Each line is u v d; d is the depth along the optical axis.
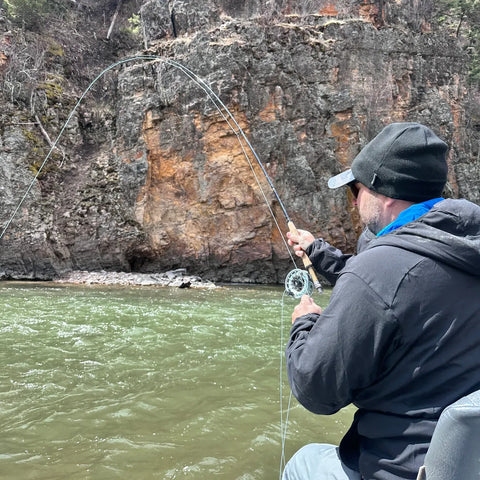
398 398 1.15
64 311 8.61
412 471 1.10
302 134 18.38
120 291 12.96
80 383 4.33
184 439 3.10
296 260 18.36
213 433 3.21
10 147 17.48
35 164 17.98
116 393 4.05
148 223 18.73
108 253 18.59
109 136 19.73
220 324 7.59
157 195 18.88
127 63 19.75
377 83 19.25
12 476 2.54
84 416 3.50
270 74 18.03
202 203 18.56
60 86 19.77
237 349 5.81
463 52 21.64
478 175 20.98
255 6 20.05
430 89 20.23
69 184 18.91
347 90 18.56
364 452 1.25
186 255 18.80
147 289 14.05
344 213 18.28
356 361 1.14
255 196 18.22
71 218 18.44
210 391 4.15
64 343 5.96
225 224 18.52
